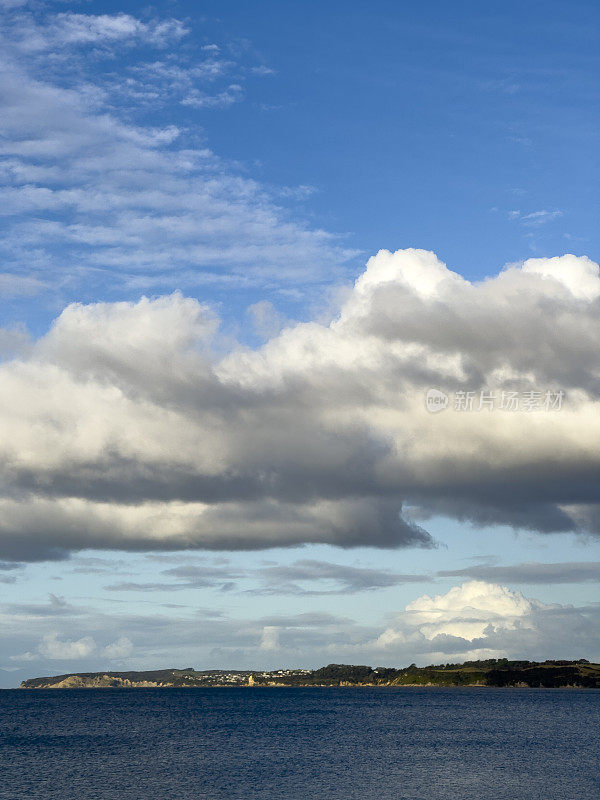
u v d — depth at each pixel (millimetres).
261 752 148375
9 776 116438
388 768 124625
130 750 152500
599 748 155375
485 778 113562
